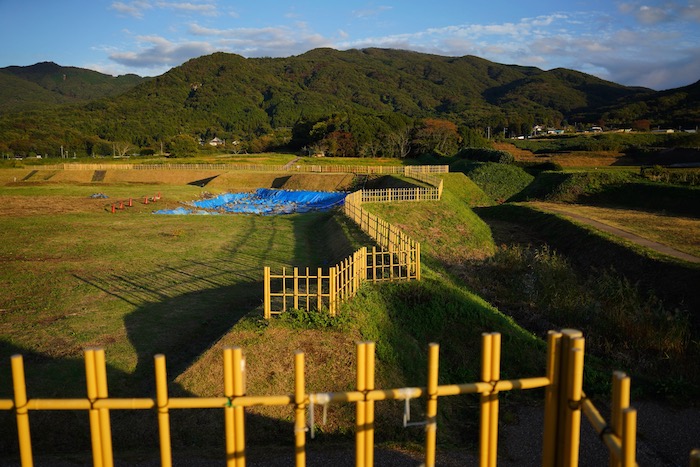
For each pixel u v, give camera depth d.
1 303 16.58
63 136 132.00
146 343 13.45
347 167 71.62
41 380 11.35
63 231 28.58
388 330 12.58
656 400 11.77
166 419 4.23
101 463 4.33
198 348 13.20
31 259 22.25
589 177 46.78
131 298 17.30
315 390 10.17
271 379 10.30
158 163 86.25
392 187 52.22
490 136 137.12
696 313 17.78
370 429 4.30
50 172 73.75
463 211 34.47
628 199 42.19
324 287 16.23
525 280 21.34
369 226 24.14
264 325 11.78
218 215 38.00
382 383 10.88
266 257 23.77
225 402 4.21
